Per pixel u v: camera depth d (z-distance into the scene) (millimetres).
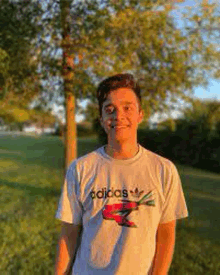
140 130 21844
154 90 6852
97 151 1885
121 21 6012
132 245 1732
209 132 18438
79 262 1822
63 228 1928
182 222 7770
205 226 7555
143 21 5988
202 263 5340
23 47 6277
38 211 8023
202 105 7332
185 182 14023
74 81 6578
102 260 1747
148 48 6418
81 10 6133
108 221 1764
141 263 1738
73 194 1859
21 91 7141
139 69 6805
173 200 1835
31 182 12109
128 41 6184
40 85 7090
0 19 6191
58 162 18500
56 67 6570
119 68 6336
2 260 5090
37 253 5473
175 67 6547
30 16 6281
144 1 5949
